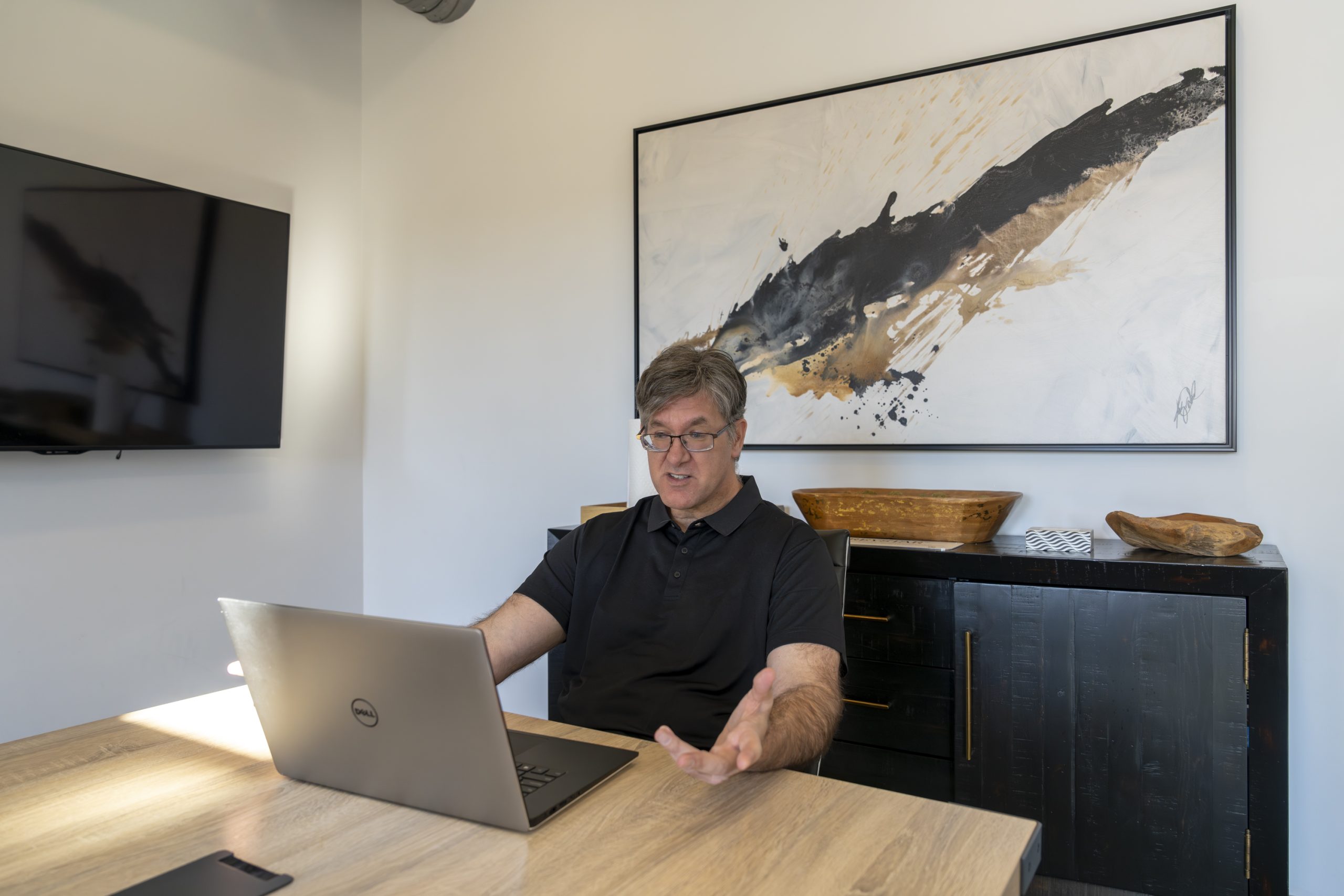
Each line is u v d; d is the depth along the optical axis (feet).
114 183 7.64
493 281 9.75
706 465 4.45
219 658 9.02
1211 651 5.07
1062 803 5.44
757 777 3.11
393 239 10.48
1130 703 5.27
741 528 4.51
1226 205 6.23
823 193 7.73
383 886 2.35
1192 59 6.34
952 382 7.18
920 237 7.31
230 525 9.17
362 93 10.69
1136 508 6.62
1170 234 6.41
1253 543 5.35
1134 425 6.53
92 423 7.50
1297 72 6.13
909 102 7.36
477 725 2.62
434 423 10.14
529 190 9.52
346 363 10.45
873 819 2.76
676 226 8.42
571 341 9.22
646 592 4.56
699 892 2.29
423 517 10.22
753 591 4.33
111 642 8.09
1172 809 5.16
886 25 7.61
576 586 4.81
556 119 9.36
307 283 9.99
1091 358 6.67
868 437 7.53
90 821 2.79
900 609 5.98
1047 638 5.49
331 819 2.79
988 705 5.65
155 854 2.55
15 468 7.42
